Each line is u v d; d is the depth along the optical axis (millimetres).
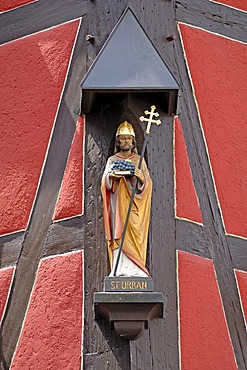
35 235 9750
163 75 9633
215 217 9891
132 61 9672
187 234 9664
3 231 9867
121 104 9781
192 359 9250
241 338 9531
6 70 10539
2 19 10781
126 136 9539
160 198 9672
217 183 10016
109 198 9367
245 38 10797
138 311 8961
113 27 10289
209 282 9609
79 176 9789
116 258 9148
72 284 9422
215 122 10242
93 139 9836
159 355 9141
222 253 9789
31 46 10555
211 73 10422
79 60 10273
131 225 9242
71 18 10484
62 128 10055
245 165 10242
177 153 9891
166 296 9359
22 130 10211
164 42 10336
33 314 9445
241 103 10477
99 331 9203
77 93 10133
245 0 10969
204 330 9406
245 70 10648
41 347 9305
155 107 9891
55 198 9812
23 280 9609
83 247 9531
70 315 9336
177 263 9508
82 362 9148
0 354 9391
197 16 10602
